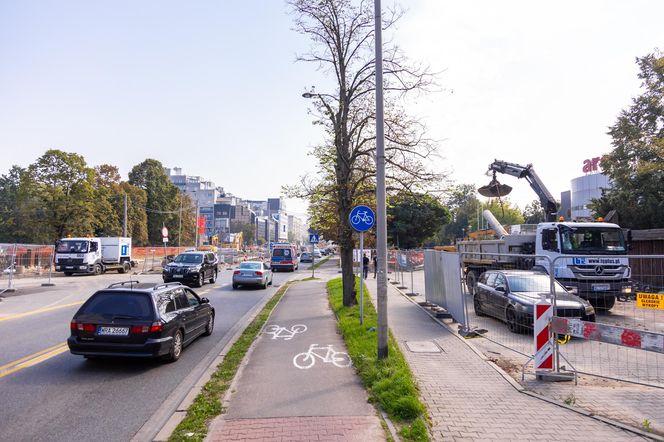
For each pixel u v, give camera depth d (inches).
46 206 1670.8
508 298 431.8
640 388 253.9
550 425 198.5
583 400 232.1
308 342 381.4
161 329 308.5
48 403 238.8
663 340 210.1
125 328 302.0
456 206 3676.2
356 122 553.3
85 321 303.6
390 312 547.2
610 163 1250.6
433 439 184.1
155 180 2751.0
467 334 408.8
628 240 557.6
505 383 259.6
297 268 1745.8
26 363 317.1
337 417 207.8
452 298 471.2
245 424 200.1
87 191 1738.4
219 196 6948.8
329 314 539.8
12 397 247.8
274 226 7431.1
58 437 195.6
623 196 1202.6
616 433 190.2
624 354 338.0
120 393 256.4
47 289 843.4
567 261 529.7
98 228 2132.1
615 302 442.0
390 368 267.4
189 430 194.5
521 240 646.5
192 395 245.0
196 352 359.3
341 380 268.4
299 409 218.5
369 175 529.7
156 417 219.9
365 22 532.7
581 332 249.1
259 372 288.0
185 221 3132.4
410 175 519.2
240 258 2632.9
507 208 3233.3
